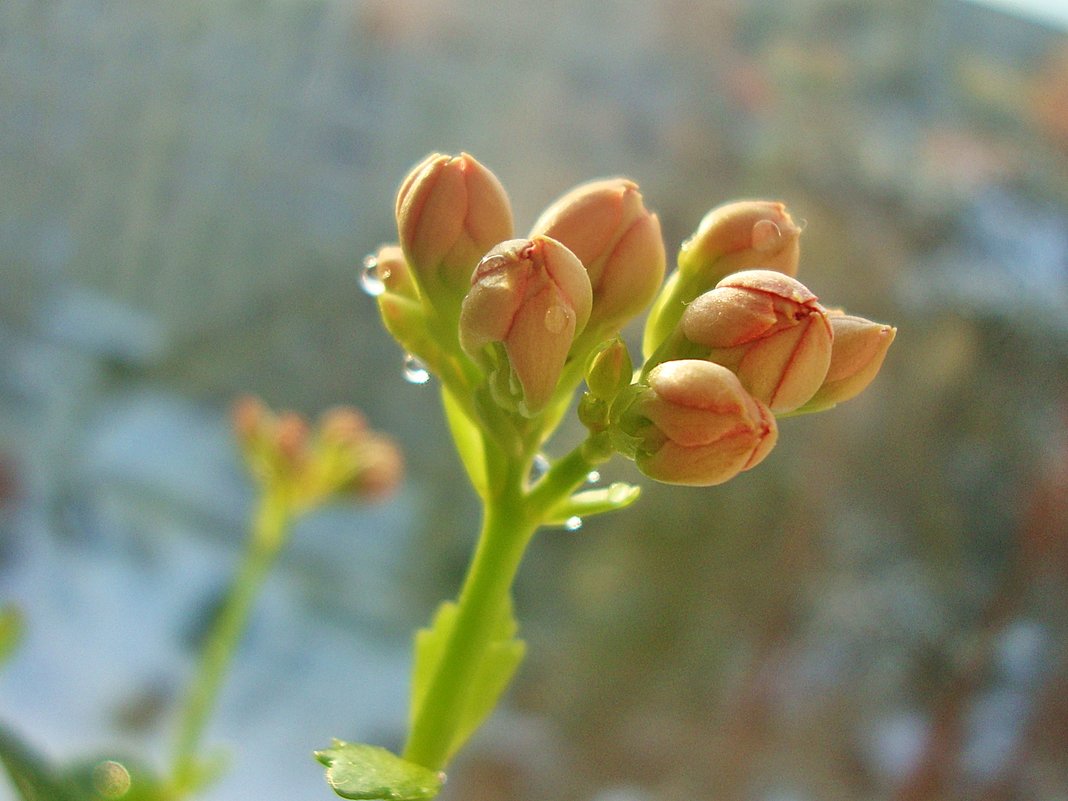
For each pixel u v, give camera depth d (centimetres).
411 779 10
